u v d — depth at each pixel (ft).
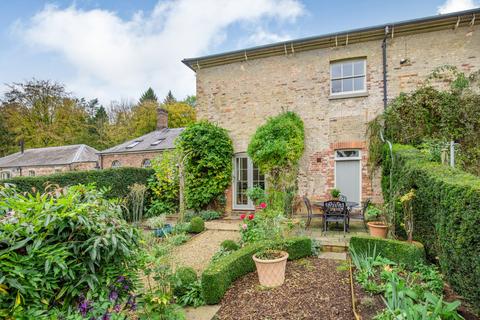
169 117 86.48
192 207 31.42
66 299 7.01
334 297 11.28
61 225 6.92
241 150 30.63
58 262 6.37
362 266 13.58
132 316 9.89
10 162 66.54
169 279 9.94
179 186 31.07
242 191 31.04
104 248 7.15
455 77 23.49
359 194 26.43
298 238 16.87
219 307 11.18
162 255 10.31
